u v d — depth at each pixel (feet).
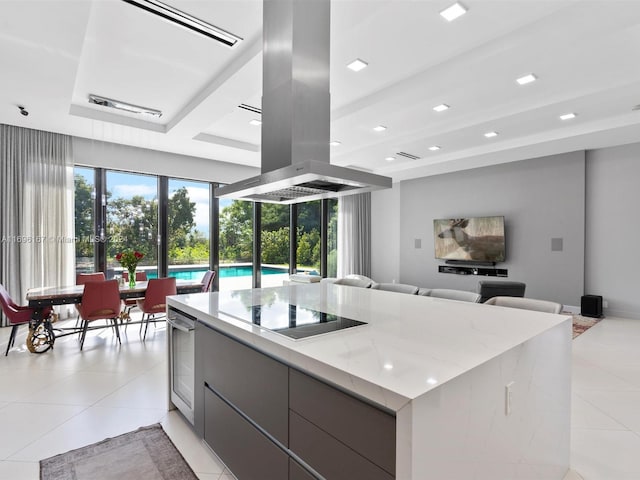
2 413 8.30
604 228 19.35
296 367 4.57
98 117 15.10
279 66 7.18
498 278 23.08
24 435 7.38
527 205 21.83
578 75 11.52
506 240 22.72
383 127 16.98
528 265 21.80
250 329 5.42
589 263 19.85
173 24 9.14
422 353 4.29
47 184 16.83
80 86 12.80
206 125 15.62
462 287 24.85
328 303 7.79
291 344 4.64
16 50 9.65
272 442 5.04
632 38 9.37
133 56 10.78
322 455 4.14
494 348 4.51
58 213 17.11
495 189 23.25
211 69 11.54
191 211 21.89
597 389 9.79
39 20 8.39
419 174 25.71
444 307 7.26
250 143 20.24
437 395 3.34
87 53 10.60
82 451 6.82
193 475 6.17
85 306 12.85
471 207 24.41
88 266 18.57
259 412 5.30
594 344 13.98
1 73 10.93
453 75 11.10
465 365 3.89
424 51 10.41
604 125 15.64
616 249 18.98
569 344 6.17
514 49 9.63
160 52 10.55
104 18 8.94
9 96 12.64
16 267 16.17
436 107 14.42
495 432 4.28
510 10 8.57
